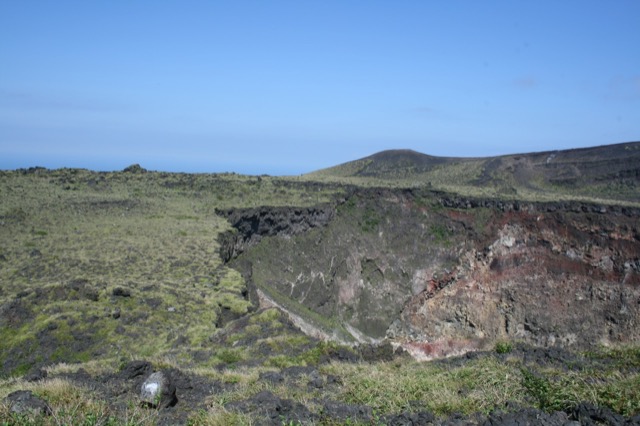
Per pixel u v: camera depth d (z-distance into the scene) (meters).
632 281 66.88
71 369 17.44
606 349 20.44
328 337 58.56
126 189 78.75
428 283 79.38
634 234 68.62
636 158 105.81
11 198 60.97
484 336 67.56
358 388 15.02
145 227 56.44
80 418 11.30
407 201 87.31
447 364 18.61
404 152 142.25
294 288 69.81
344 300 76.12
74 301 33.88
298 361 22.50
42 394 13.03
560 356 18.86
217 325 34.53
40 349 29.77
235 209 70.25
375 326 75.50
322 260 76.56
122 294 35.47
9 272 38.81
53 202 62.22
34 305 33.03
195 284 40.66
